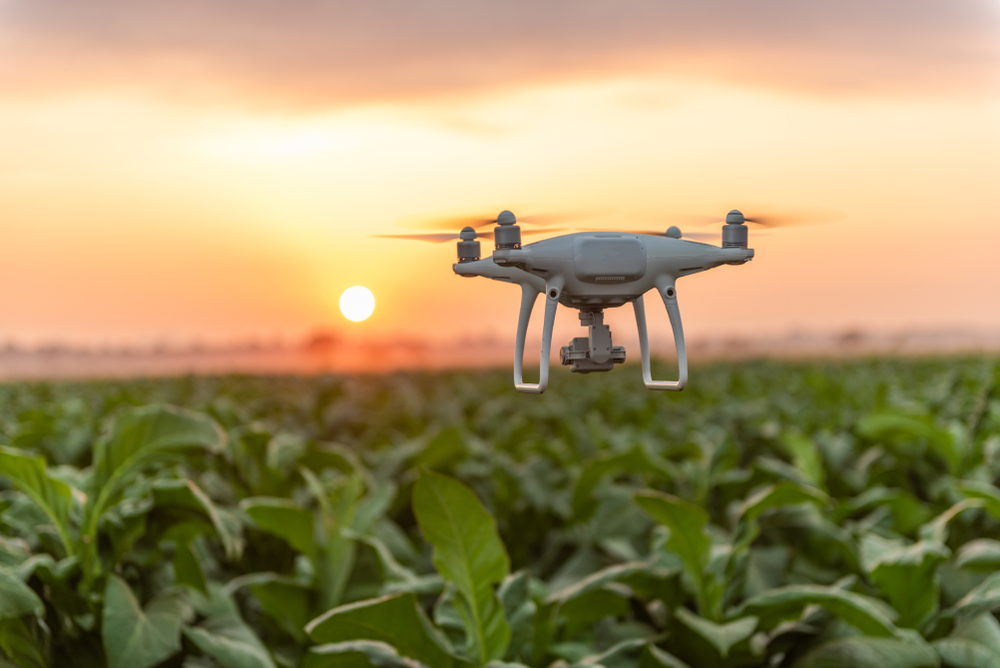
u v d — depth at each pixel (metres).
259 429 4.95
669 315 1.92
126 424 3.24
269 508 3.74
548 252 1.91
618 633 3.29
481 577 2.86
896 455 5.86
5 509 3.63
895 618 3.25
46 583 2.82
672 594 3.30
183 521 3.15
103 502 3.09
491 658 2.88
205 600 3.27
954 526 4.52
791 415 7.82
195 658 3.12
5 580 2.44
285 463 5.07
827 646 2.88
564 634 3.55
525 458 6.47
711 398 10.52
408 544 4.79
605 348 2.01
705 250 1.97
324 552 3.95
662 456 5.61
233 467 4.85
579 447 7.01
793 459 6.20
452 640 3.02
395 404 11.47
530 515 5.46
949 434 5.38
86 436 6.16
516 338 2.00
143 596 3.07
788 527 4.28
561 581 4.31
